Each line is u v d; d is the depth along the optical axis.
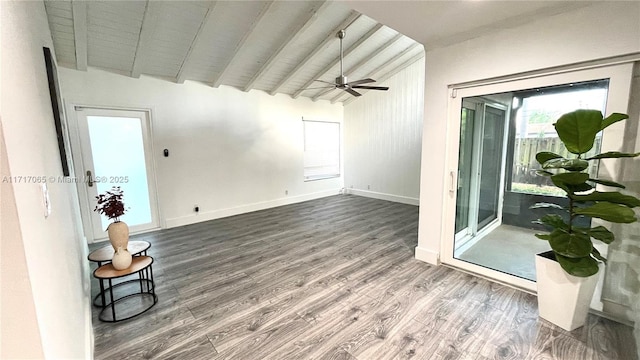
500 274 2.60
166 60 4.05
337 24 4.06
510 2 1.99
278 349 1.83
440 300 2.35
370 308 2.26
